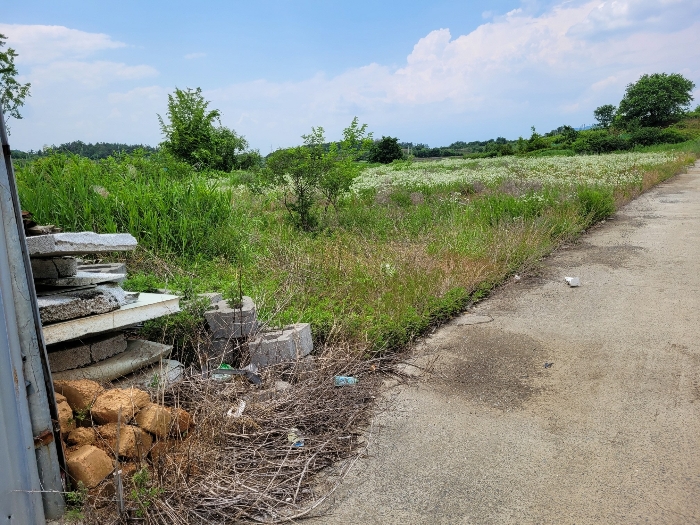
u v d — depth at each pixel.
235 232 7.23
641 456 2.96
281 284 5.73
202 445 2.89
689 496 2.61
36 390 2.32
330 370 3.92
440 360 4.43
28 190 6.50
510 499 2.66
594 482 2.76
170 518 2.45
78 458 2.52
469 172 21.45
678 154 33.75
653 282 6.53
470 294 6.15
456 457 3.04
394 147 51.12
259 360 3.97
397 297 5.42
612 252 8.34
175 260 6.35
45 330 2.89
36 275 3.30
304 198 9.62
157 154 10.76
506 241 7.89
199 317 4.35
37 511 2.26
